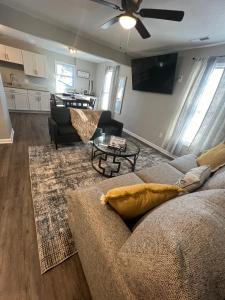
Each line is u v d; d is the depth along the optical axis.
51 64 6.26
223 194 0.83
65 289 1.12
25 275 1.16
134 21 1.81
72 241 1.43
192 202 0.75
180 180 1.39
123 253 0.65
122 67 5.42
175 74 3.63
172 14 1.67
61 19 2.87
